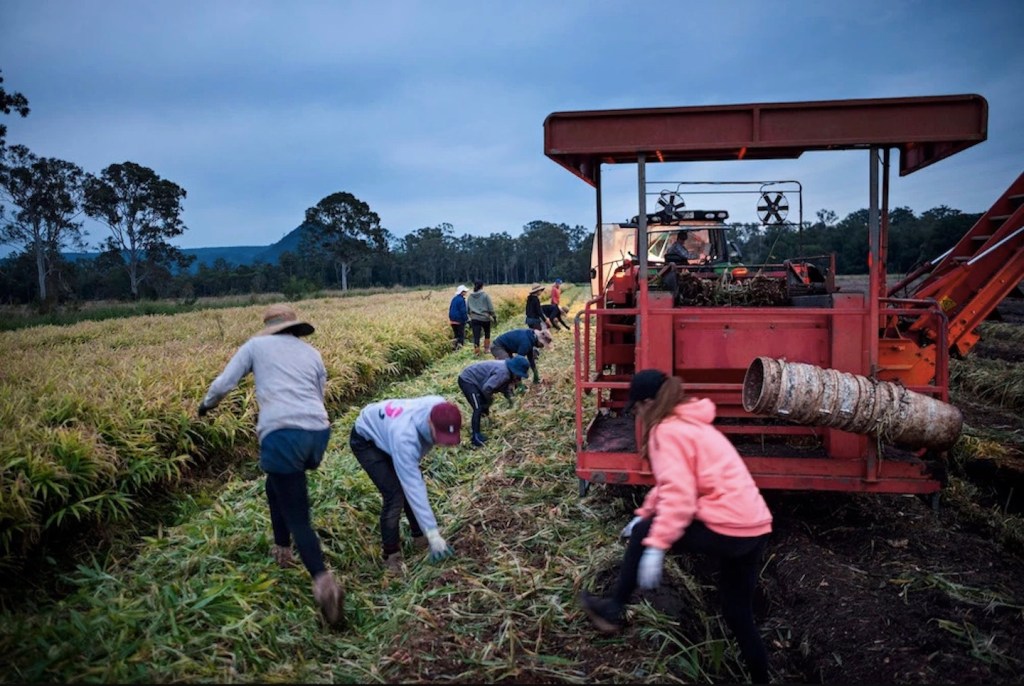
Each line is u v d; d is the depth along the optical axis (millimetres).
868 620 4043
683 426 3352
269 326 4574
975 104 4672
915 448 4633
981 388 10023
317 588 3963
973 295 6121
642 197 5148
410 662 3725
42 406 6660
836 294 4992
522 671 3674
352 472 6434
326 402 9664
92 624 3682
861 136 4781
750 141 4922
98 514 5273
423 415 4613
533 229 136125
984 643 3789
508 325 23828
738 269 6828
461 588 4520
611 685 3557
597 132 5086
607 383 5293
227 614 3945
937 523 5469
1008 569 4785
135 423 6473
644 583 3174
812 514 5750
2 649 3564
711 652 3855
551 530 5414
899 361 5434
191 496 6285
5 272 64562
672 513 3209
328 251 99188
